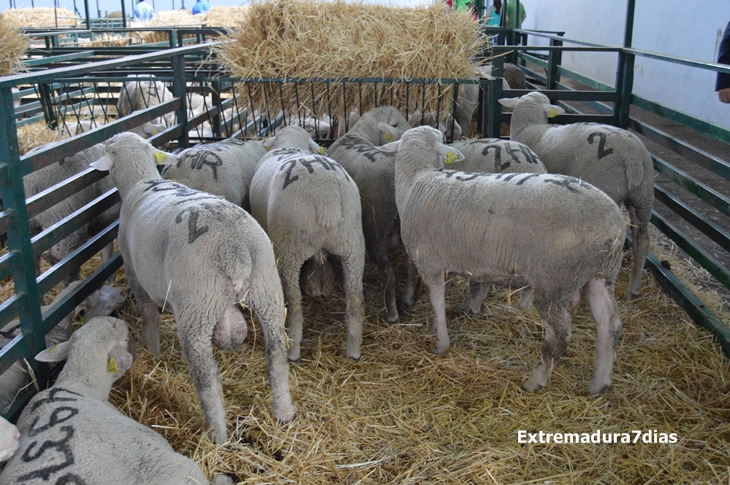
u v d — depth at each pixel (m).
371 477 3.09
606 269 3.33
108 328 3.31
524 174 3.54
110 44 14.29
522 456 3.21
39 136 6.98
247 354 4.11
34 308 3.31
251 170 4.89
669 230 5.27
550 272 3.29
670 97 10.79
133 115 4.61
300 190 3.74
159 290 3.24
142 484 2.42
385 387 3.80
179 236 2.99
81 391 3.03
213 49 6.12
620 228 3.24
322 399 3.64
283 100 6.11
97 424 2.69
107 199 4.23
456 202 3.60
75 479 2.42
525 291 3.98
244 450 3.16
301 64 5.78
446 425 3.47
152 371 3.71
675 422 3.46
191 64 8.06
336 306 4.78
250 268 2.98
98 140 4.01
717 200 4.54
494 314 4.60
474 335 4.34
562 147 4.78
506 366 3.98
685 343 4.18
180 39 10.61
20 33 6.99
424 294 4.94
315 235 3.77
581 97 6.37
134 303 4.61
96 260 5.38
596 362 3.64
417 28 5.78
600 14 13.86
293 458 3.17
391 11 5.95
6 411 3.11
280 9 5.91
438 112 5.81
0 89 2.96
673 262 5.50
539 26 19.42
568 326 3.43
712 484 2.99
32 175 4.60
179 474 2.45
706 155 4.70
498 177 3.59
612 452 3.23
